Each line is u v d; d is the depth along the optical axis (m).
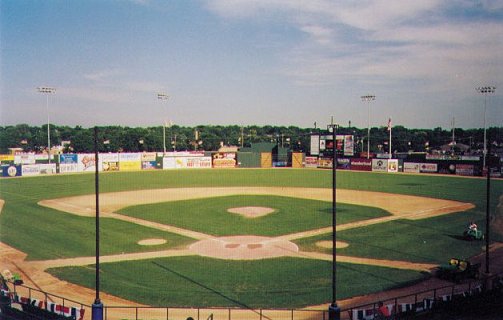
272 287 28.39
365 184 83.94
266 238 41.19
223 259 34.53
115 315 24.11
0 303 23.77
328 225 46.72
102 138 193.00
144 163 117.62
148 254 35.97
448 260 34.34
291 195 68.81
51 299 26.47
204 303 25.80
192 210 55.53
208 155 125.81
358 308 24.44
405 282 29.30
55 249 37.56
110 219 50.00
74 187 78.62
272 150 134.25
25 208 57.09
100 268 32.38
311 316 24.03
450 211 54.78
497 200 63.66
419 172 107.69
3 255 35.75
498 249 37.75
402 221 48.78
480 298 25.05
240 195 68.62
